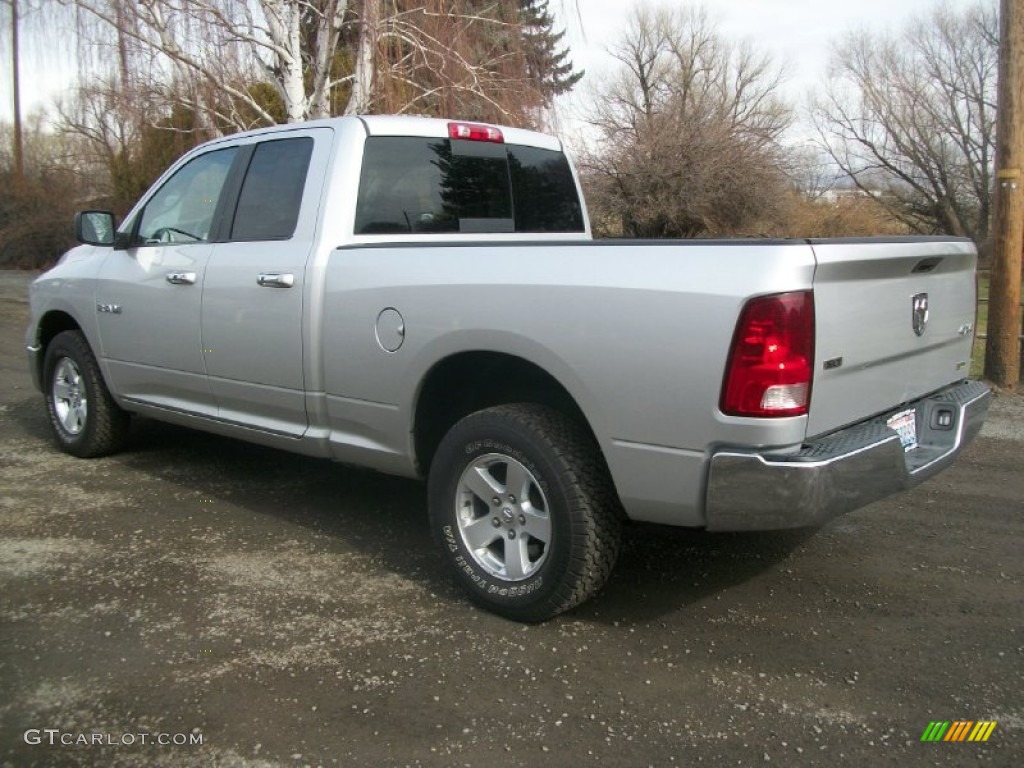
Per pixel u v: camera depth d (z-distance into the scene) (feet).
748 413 9.60
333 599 12.38
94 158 70.64
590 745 9.02
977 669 10.55
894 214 106.11
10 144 93.61
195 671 10.38
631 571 13.43
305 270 13.75
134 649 10.89
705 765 8.71
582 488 10.90
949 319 12.82
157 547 14.28
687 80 103.19
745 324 9.52
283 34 30.25
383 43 28.89
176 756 8.80
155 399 17.46
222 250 15.38
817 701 9.86
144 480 17.94
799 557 14.01
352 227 14.11
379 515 15.97
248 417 15.49
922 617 11.91
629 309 10.24
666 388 10.05
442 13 29.73
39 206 80.94
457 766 8.68
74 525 15.26
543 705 9.73
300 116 30.53
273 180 15.07
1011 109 26.58
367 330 12.95
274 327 14.25
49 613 11.85
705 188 74.84
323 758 8.79
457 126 15.84
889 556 14.06
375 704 9.72
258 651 10.87
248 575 13.19
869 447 10.18
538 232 17.17
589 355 10.58
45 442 21.03
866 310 10.62
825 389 10.09
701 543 14.58
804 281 9.59
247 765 8.68
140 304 16.98
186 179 16.93
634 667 10.57
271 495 17.08
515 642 11.17
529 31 32.45
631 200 77.00
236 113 32.07
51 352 19.77
